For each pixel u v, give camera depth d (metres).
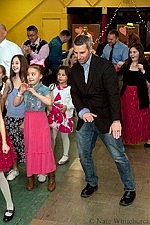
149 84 4.15
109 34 5.09
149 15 8.65
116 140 2.66
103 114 2.64
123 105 4.20
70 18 9.37
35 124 3.01
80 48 2.49
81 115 2.65
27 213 2.78
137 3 8.61
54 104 3.69
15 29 9.68
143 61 4.08
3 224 2.62
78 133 2.83
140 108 4.17
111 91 2.55
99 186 3.26
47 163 3.08
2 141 2.53
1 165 2.58
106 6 8.84
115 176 3.49
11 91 3.27
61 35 5.55
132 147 4.41
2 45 3.68
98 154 4.12
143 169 3.67
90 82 2.58
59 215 2.75
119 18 8.83
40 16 9.41
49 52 5.26
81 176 3.51
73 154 4.14
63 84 3.68
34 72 3.01
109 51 5.18
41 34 9.51
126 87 4.16
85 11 9.26
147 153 4.19
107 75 2.54
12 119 3.30
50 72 5.29
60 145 4.46
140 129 4.24
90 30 8.76
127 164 2.81
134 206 2.88
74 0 9.04
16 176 3.48
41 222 2.65
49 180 3.19
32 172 3.10
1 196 3.10
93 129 2.78
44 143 3.04
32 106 3.00
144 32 8.49
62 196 3.07
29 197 3.06
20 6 9.48
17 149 3.37
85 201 2.97
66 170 3.66
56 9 9.25
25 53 5.03
